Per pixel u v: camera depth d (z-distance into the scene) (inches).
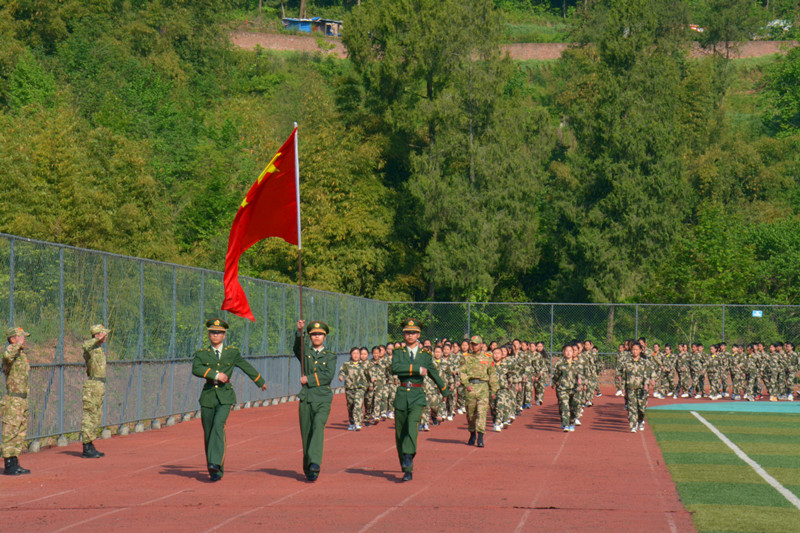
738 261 2346.2
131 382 869.8
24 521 418.9
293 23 5482.3
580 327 1916.8
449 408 1070.4
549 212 2955.2
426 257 2492.6
